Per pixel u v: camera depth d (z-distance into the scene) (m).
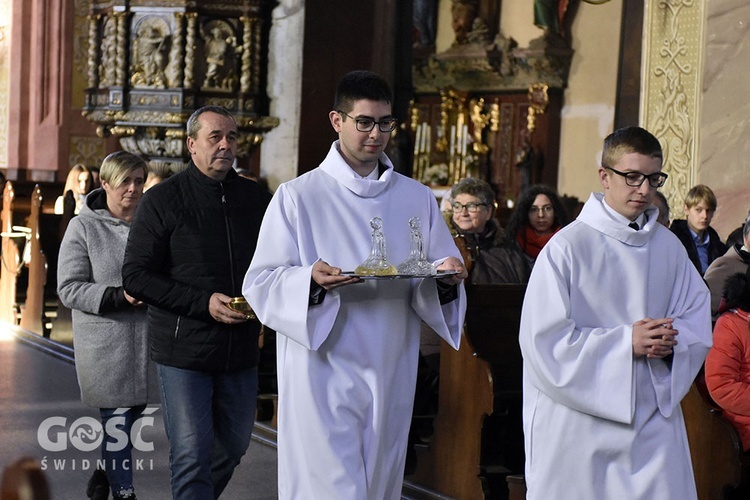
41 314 11.18
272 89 12.32
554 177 17.77
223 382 4.84
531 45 17.69
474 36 18.42
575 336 3.66
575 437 3.70
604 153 3.78
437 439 5.95
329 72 12.36
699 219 8.59
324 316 3.78
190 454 4.68
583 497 3.70
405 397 4.04
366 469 3.91
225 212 4.85
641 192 3.70
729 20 10.73
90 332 5.40
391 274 3.70
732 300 4.87
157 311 4.78
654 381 3.67
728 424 4.79
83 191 13.00
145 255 4.74
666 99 11.98
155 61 12.14
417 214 4.09
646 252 3.77
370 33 12.61
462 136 18.41
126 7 12.22
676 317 3.79
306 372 3.86
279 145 12.29
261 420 7.70
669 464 3.67
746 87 10.58
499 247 6.86
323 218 3.96
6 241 12.45
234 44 12.20
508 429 5.89
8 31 19.89
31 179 19.11
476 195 6.85
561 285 3.70
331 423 3.85
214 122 4.80
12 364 10.01
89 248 5.48
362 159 3.99
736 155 10.68
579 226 3.80
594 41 17.28
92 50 12.68
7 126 19.56
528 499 3.86
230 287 4.79
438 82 19.02
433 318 3.97
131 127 12.29
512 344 5.98
